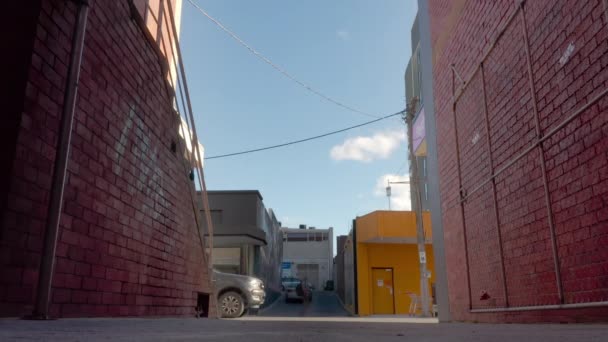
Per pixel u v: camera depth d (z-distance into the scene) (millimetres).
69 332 1783
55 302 3189
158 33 5871
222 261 21938
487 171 5277
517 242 4508
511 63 4605
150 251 5066
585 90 3355
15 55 2990
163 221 5508
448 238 6742
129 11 4629
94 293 3756
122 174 4383
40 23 3115
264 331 2199
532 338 1693
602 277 3154
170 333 1896
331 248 54062
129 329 2150
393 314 22109
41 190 3092
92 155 3789
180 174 6277
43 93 3141
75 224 3492
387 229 20844
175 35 5773
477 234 5609
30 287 2936
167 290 5574
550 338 1681
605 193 3117
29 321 2504
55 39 3307
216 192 22297
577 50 3447
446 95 6801
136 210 4703
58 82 3336
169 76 6012
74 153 3502
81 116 3623
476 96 5586
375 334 2076
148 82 5172
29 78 2984
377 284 22453
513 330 2457
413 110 18422
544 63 3945
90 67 3789
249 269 22156
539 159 4043
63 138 2936
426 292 17375
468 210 5922
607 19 3059
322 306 28750
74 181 3494
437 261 7277
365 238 21922
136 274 4652
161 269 5402
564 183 3646
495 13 4965
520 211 4438
